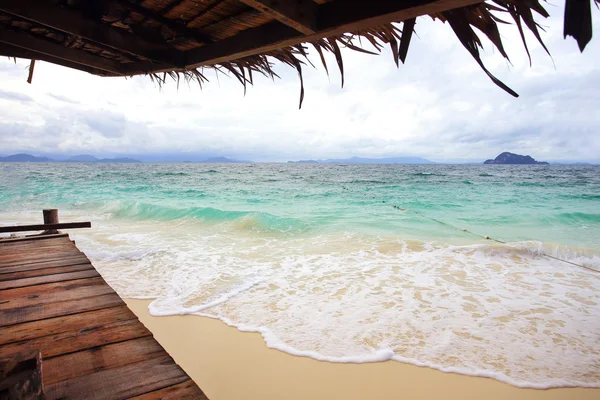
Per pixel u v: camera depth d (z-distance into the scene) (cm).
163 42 221
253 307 421
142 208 1241
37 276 273
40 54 259
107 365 154
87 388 138
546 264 604
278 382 286
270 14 134
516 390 278
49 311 209
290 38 169
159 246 732
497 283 509
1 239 392
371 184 2589
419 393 274
